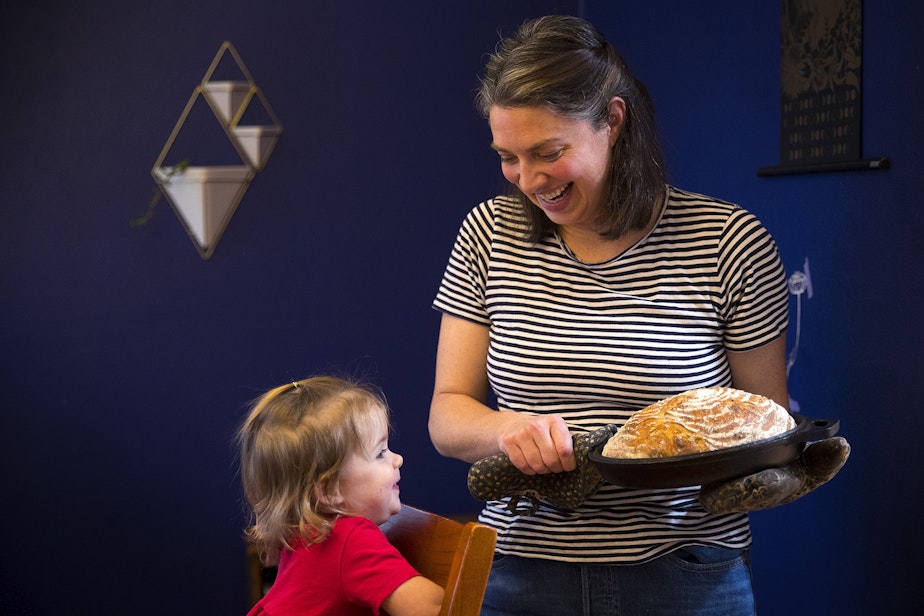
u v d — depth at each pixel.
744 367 1.28
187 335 3.18
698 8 2.56
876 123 1.85
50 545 3.13
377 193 3.28
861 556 1.91
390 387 3.33
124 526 3.17
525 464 1.14
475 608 1.16
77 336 3.11
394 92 3.27
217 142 3.16
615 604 1.23
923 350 1.73
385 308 3.31
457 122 3.32
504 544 1.29
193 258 3.16
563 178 1.19
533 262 1.32
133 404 3.16
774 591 2.25
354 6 3.22
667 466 1.01
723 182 2.47
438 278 3.35
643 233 1.28
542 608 1.26
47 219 3.08
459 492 3.38
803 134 2.09
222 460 3.21
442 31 3.29
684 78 2.65
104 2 3.05
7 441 3.10
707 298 1.25
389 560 1.28
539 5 3.35
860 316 1.91
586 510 1.23
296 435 1.39
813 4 2.04
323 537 1.32
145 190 3.12
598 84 1.18
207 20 3.12
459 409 1.33
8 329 3.08
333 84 3.23
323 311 3.27
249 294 3.21
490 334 1.38
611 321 1.26
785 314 1.27
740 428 1.05
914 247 1.75
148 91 3.10
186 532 3.20
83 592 3.16
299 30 3.19
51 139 3.06
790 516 2.17
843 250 1.97
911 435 1.76
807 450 1.11
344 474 1.41
